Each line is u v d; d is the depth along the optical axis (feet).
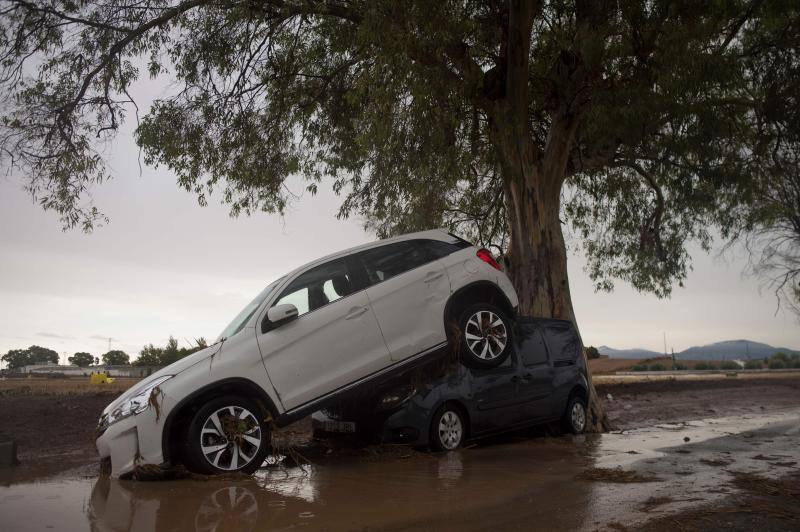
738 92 42.09
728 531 12.78
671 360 164.96
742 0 35.91
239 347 21.45
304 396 22.06
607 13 36.17
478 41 37.93
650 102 35.45
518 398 27.32
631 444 26.86
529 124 41.06
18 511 15.57
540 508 14.93
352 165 47.19
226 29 40.34
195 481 19.44
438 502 15.76
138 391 20.48
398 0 31.48
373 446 24.58
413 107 32.63
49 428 33.30
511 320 28.02
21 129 39.06
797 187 46.80
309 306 23.07
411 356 24.26
